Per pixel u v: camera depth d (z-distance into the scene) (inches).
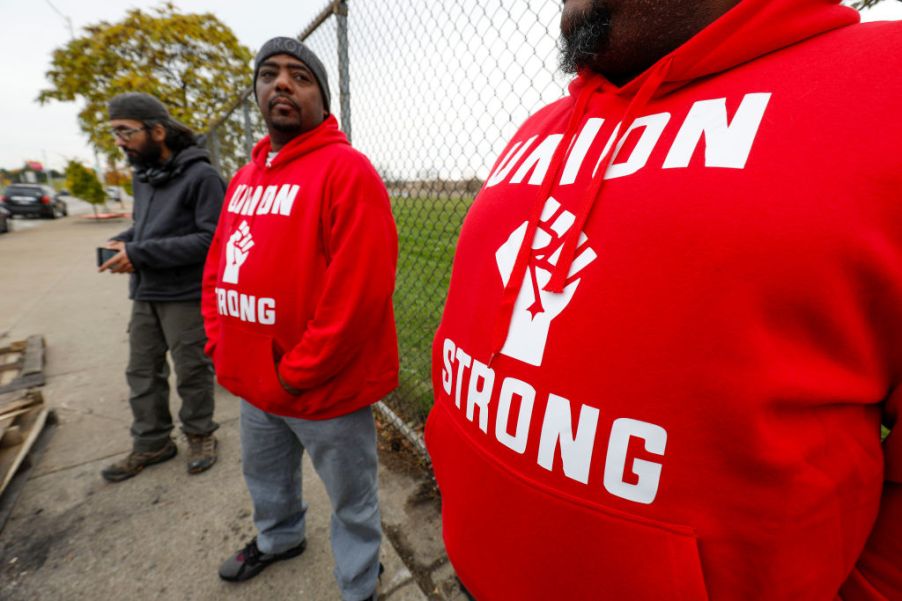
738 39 17.3
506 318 21.2
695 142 17.2
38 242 465.1
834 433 16.0
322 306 44.5
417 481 83.9
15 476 86.4
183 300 82.7
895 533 16.9
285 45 50.6
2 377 131.6
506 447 21.2
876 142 14.2
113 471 85.5
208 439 91.4
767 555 16.2
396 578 63.9
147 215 83.4
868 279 14.4
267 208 50.3
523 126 31.0
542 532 19.9
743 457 15.5
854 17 17.8
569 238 19.2
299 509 64.0
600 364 17.4
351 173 45.5
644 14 19.4
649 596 17.4
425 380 116.8
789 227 14.6
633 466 17.1
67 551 69.5
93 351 152.9
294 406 49.4
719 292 15.4
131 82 370.0
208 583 63.8
